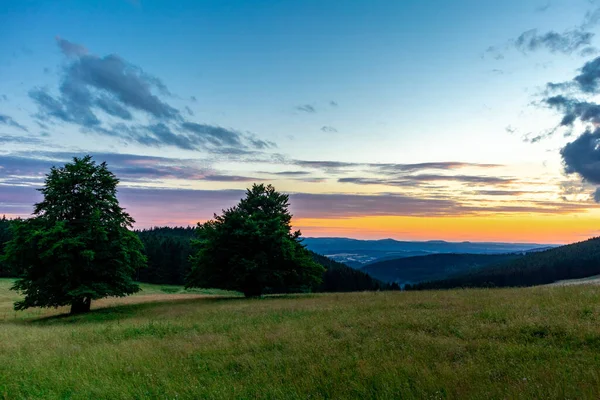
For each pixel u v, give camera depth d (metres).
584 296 14.94
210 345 11.79
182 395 7.49
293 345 10.73
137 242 32.00
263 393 7.28
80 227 29.00
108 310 29.55
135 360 10.30
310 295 34.53
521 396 6.05
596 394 5.93
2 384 8.98
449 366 7.88
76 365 10.25
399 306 17.56
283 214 40.94
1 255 28.83
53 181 29.47
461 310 14.50
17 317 31.72
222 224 36.50
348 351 9.82
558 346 8.96
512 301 15.67
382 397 6.58
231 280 36.50
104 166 31.62
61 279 28.34
